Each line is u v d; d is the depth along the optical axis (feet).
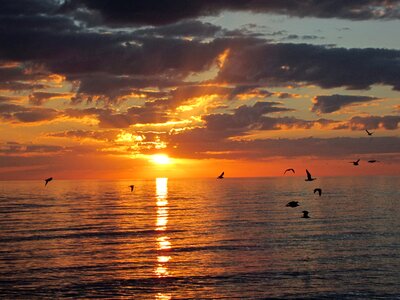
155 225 347.97
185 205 540.52
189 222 364.17
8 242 271.90
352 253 231.50
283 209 462.19
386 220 359.05
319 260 217.36
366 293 169.58
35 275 193.57
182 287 177.47
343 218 375.04
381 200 572.92
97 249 248.52
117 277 190.70
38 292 171.94
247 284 180.55
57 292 172.04
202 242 267.80
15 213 451.12
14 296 167.53
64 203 595.06
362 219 367.45
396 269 200.03
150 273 196.65
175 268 204.64
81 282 183.73
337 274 193.36
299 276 190.80
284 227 325.21
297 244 257.34
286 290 173.17
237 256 227.81
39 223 366.22
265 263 212.64
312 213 415.64
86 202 613.11
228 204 541.34
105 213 449.06
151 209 489.67
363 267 203.92
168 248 250.16
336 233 294.05
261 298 164.86
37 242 271.90
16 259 223.51
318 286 177.47
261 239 274.98
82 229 328.29
